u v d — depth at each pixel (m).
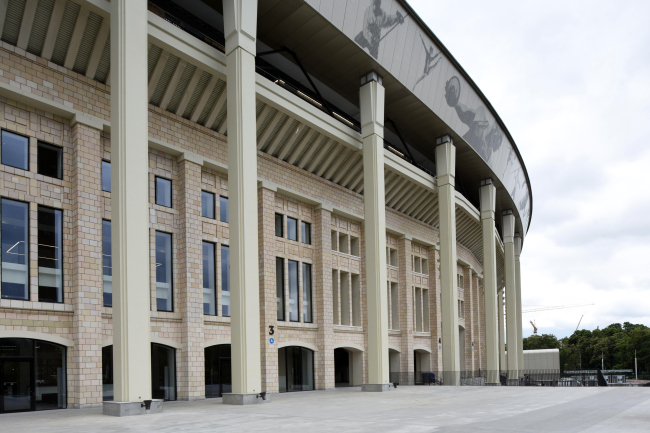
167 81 21.91
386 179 34.44
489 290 44.41
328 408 17.12
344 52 27.59
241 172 19.98
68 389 18.06
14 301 17.11
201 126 24.05
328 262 30.73
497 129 42.03
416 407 17.48
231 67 20.78
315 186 30.55
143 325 15.94
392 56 29.05
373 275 27.81
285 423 12.92
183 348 21.92
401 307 38.03
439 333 41.25
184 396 21.55
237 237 19.69
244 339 19.12
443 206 36.69
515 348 53.94
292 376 28.25
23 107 18.44
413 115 34.44
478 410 16.30
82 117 19.42
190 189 23.14
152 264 21.55
